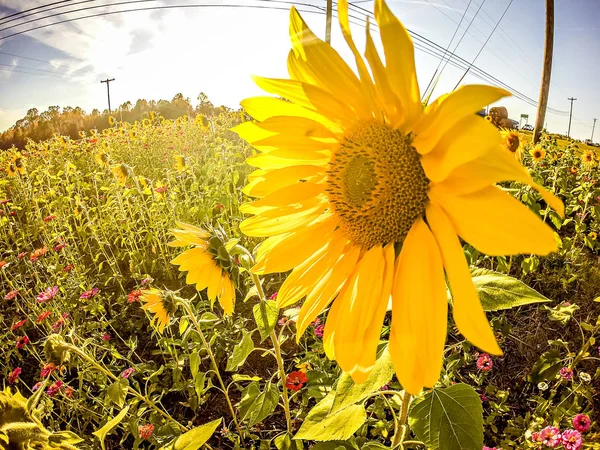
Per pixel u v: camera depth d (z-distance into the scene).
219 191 5.80
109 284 5.13
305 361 3.12
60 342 2.15
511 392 2.89
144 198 7.09
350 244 1.10
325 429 1.33
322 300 1.07
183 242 2.16
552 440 2.22
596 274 3.99
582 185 5.88
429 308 0.81
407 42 0.81
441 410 1.07
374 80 0.92
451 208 0.81
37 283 5.11
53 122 31.03
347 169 1.05
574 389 2.53
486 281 1.06
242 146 8.87
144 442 2.86
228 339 3.52
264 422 2.92
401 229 1.01
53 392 2.94
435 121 0.79
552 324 3.44
